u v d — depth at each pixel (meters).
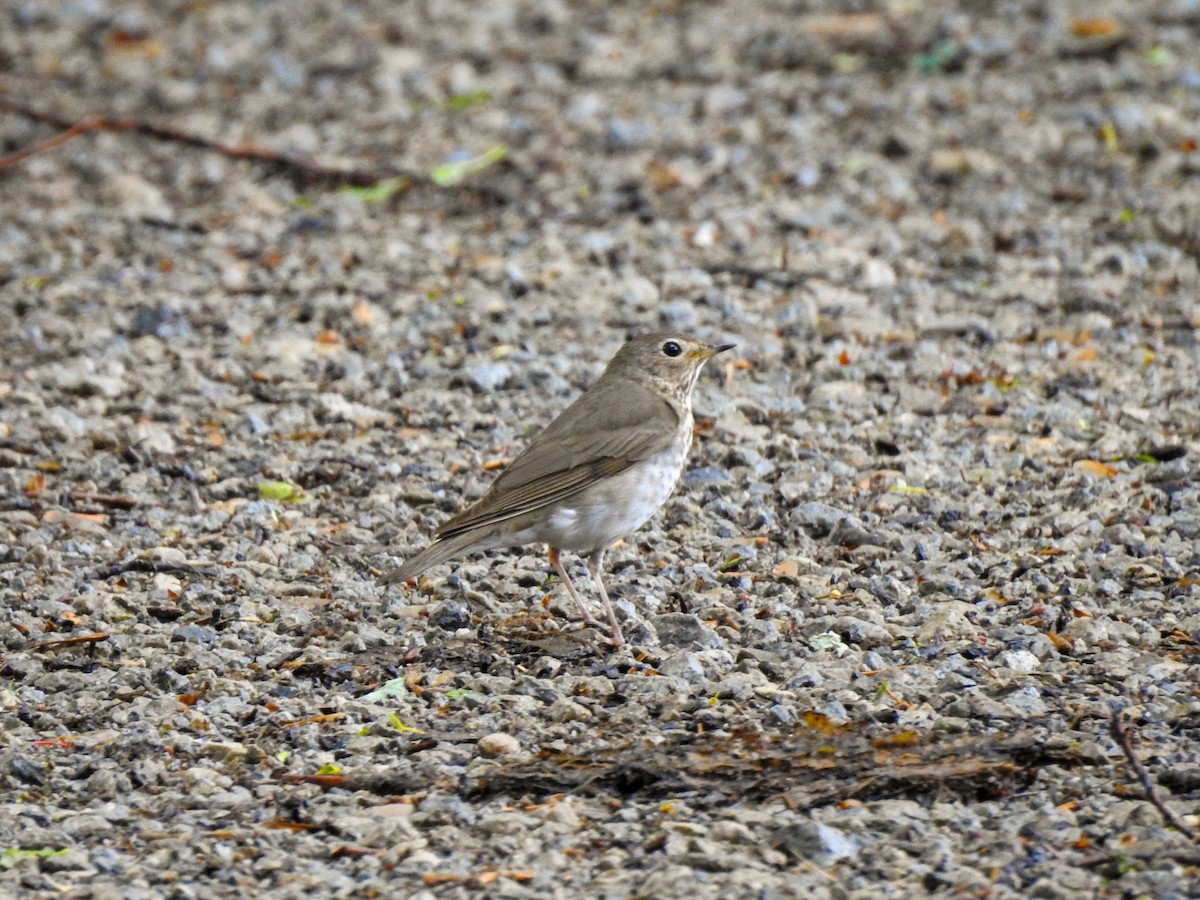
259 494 14.29
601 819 9.38
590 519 11.83
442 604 12.16
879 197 20.44
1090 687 10.63
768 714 10.28
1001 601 12.03
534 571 12.89
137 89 25.45
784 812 9.29
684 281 18.38
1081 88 23.14
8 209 21.11
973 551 12.84
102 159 22.50
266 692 11.08
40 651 11.65
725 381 16.20
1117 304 17.53
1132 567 12.32
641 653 11.45
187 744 10.35
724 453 14.60
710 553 13.02
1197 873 8.55
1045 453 14.54
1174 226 19.16
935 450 14.70
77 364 16.78
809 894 8.52
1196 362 16.25
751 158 21.69
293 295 18.50
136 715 10.78
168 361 17.05
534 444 11.98
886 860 8.83
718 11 27.56
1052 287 18.00
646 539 13.30
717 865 8.80
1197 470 13.93
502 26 27.62
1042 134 21.77
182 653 11.60
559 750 10.10
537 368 16.47
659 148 22.11
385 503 14.02
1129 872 8.59
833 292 17.97
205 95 25.09
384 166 21.88
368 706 10.81
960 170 20.94
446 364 16.78
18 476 14.52
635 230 19.77
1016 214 19.77
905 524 13.33
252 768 10.16
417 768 9.97
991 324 17.22
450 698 10.90
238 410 15.94
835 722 10.16
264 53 26.84
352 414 15.79
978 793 9.43
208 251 19.72
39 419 15.56
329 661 11.38
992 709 10.30
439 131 23.12
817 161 21.44
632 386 12.32
